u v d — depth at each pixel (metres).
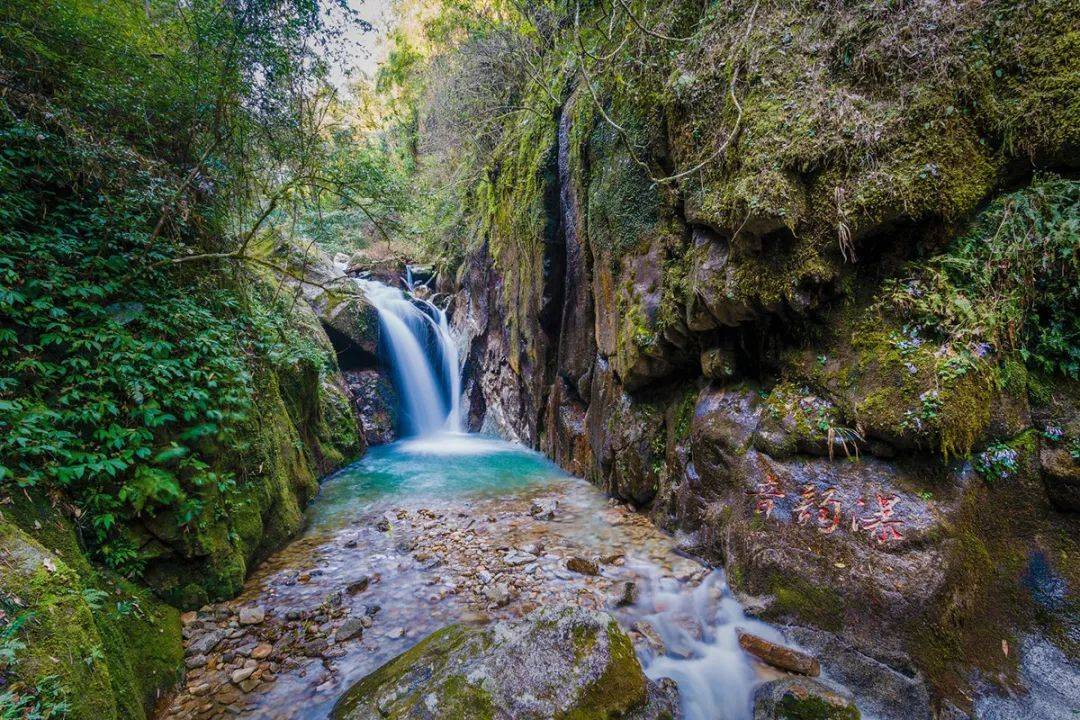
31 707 1.68
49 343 3.16
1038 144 2.93
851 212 3.26
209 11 4.63
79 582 2.53
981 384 2.94
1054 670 2.47
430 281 15.52
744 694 2.89
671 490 5.09
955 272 3.16
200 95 4.69
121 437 3.15
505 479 7.59
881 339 3.33
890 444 3.16
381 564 4.55
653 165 5.31
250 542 4.32
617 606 3.75
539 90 8.26
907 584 2.75
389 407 11.59
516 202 9.13
